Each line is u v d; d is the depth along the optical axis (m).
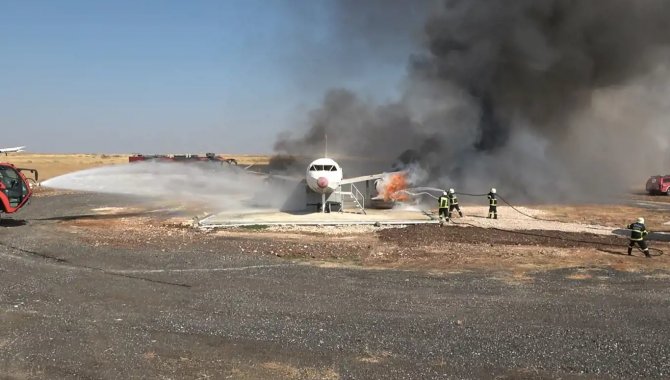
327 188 24.86
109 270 13.01
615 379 6.72
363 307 9.86
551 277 12.68
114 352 7.46
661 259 15.20
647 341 8.05
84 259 14.38
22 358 7.19
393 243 17.69
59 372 6.73
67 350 7.52
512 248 16.83
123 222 22.77
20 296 10.44
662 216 27.22
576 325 8.84
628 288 11.55
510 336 8.25
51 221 23.08
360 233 20.20
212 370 6.85
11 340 7.91
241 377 6.64
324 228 21.28
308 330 8.50
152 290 11.02
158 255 14.99
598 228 22.42
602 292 11.16
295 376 6.68
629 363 7.20
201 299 10.34
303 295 10.71
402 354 7.48
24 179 21.59
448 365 7.09
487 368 7.01
